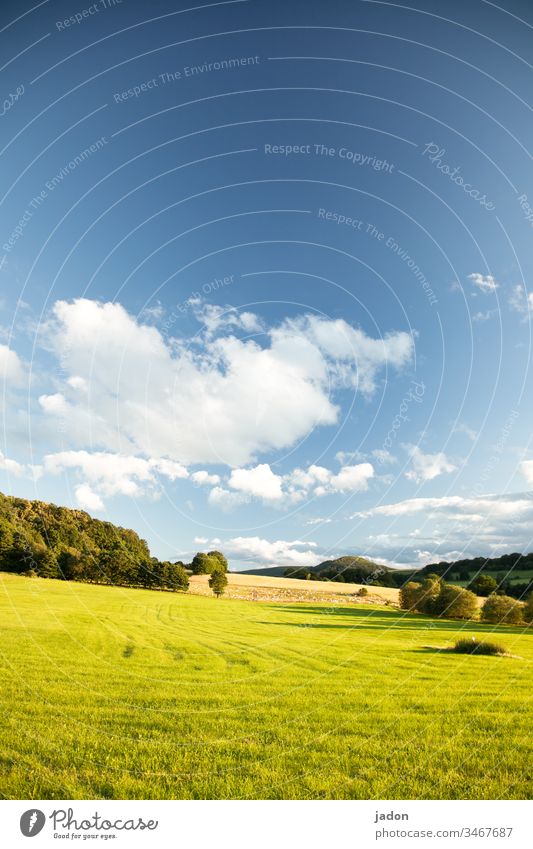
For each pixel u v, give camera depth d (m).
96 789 7.46
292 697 13.02
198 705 12.01
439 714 11.57
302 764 8.55
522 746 9.50
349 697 13.09
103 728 9.97
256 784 7.78
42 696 12.02
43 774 7.75
